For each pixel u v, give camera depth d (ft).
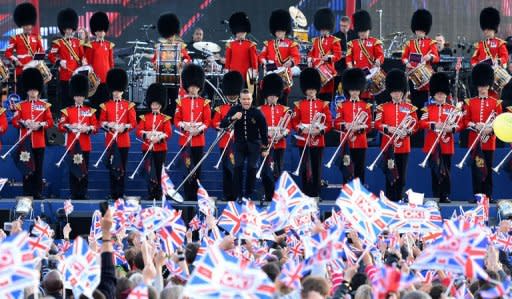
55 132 371.56
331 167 367.45
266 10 454.81
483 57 381.60
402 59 382.83
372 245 207.21
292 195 215.72
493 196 366.02
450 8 452.76
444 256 163.94
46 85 394.73
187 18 458.50
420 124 352.28
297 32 426.92
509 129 292.20
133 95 410.93
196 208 342.85
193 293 149.38
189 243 225.15
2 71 378.73
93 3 457.27
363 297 165.27
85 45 386.32
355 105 352.08
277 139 347.97
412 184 365.81
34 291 167.94
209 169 369.50
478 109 351.25
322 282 147.33
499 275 197.88
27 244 150.10
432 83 351.67
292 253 233.96
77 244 176.86
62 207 346.54
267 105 352.08
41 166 353.51
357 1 450.30
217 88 399.44
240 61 380.37
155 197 352.28
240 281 149.07
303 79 353.51
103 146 376.68
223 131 342.85
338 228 175.22
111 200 352.90
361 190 202.80
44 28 457.27
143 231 214.07
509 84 381.81
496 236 261.85
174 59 380.99
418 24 379.76
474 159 352.28
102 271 176.14
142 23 458.91
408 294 150.20
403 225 242.37
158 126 351.87
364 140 352.08
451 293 187.01
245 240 252.83
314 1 453.17
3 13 460.14
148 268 172.76
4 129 351.87
